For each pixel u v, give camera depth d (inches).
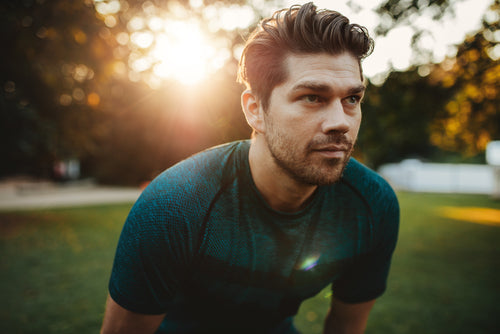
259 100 41.8
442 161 1455.5
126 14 367.6
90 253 249.9
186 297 52.4
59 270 207.8
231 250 46.3
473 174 977.5
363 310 61.7
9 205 554.3
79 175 1138.0
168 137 469.1
